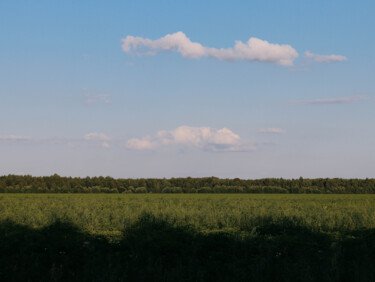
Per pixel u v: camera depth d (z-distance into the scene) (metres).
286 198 48.28
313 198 48.84
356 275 10.05
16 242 13.88
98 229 16.95
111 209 25.12
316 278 10.11
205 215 19.84
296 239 14.62
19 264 11.84
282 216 18.69
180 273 10.58
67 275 11.31
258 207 26.70
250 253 13.59
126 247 14.20
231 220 18.48
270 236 15.11
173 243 14.07
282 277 10.23
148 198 45.81
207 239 14.79
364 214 20.78
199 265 12.12
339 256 11.72
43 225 16.92
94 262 11.37
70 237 14.62
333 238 15.47
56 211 20.45
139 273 10.38
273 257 12.69
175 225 16.83
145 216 18.19
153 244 13.81
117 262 11.53
